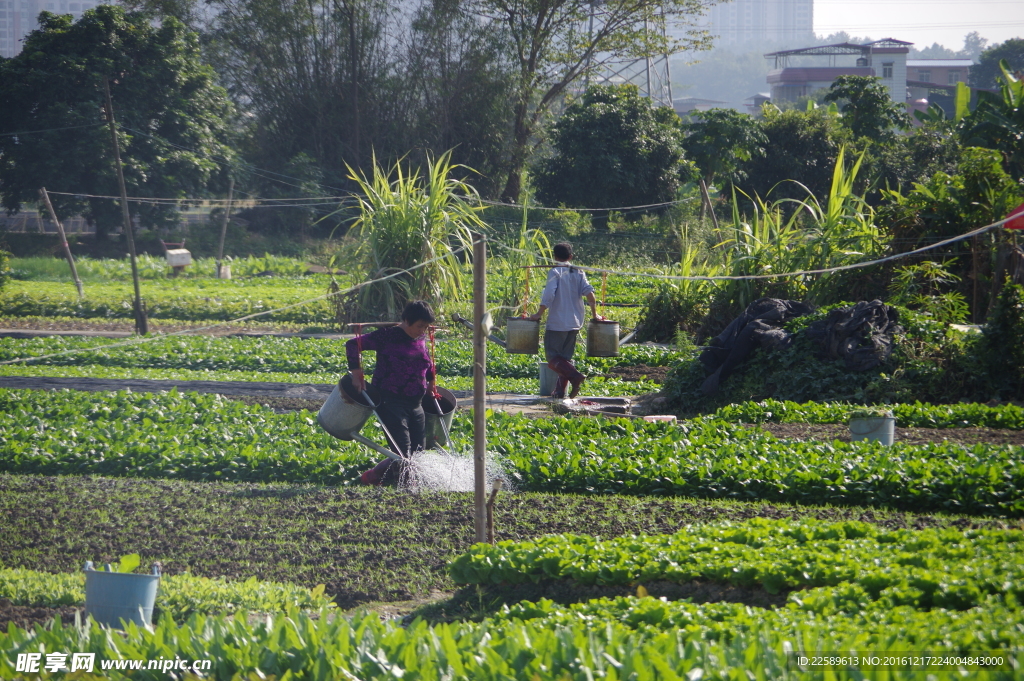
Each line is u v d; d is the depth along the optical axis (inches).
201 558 475.2
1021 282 1162.0
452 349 1239.5
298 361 1190.3
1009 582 350.0
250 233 3344.0
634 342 1365.7
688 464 609.0
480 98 3499.0
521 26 3531.0
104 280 2341.3
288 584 432.1
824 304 1215.6
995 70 7342.5
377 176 1469.0
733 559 408.8
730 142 2881.4
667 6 3558.1
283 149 3553.2
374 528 517.7
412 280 1390.3
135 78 2955.2
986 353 883.4
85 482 618.2
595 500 572.1
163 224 3038.9
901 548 418.9
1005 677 262.5
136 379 1058.1
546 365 957.2
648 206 2802.7
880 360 884.0
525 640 311.4
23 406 824.9
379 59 3548.2
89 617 349.1
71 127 2773.1
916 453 616.1
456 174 3538.4
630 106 3036.4
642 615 350.0
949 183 1286.9
